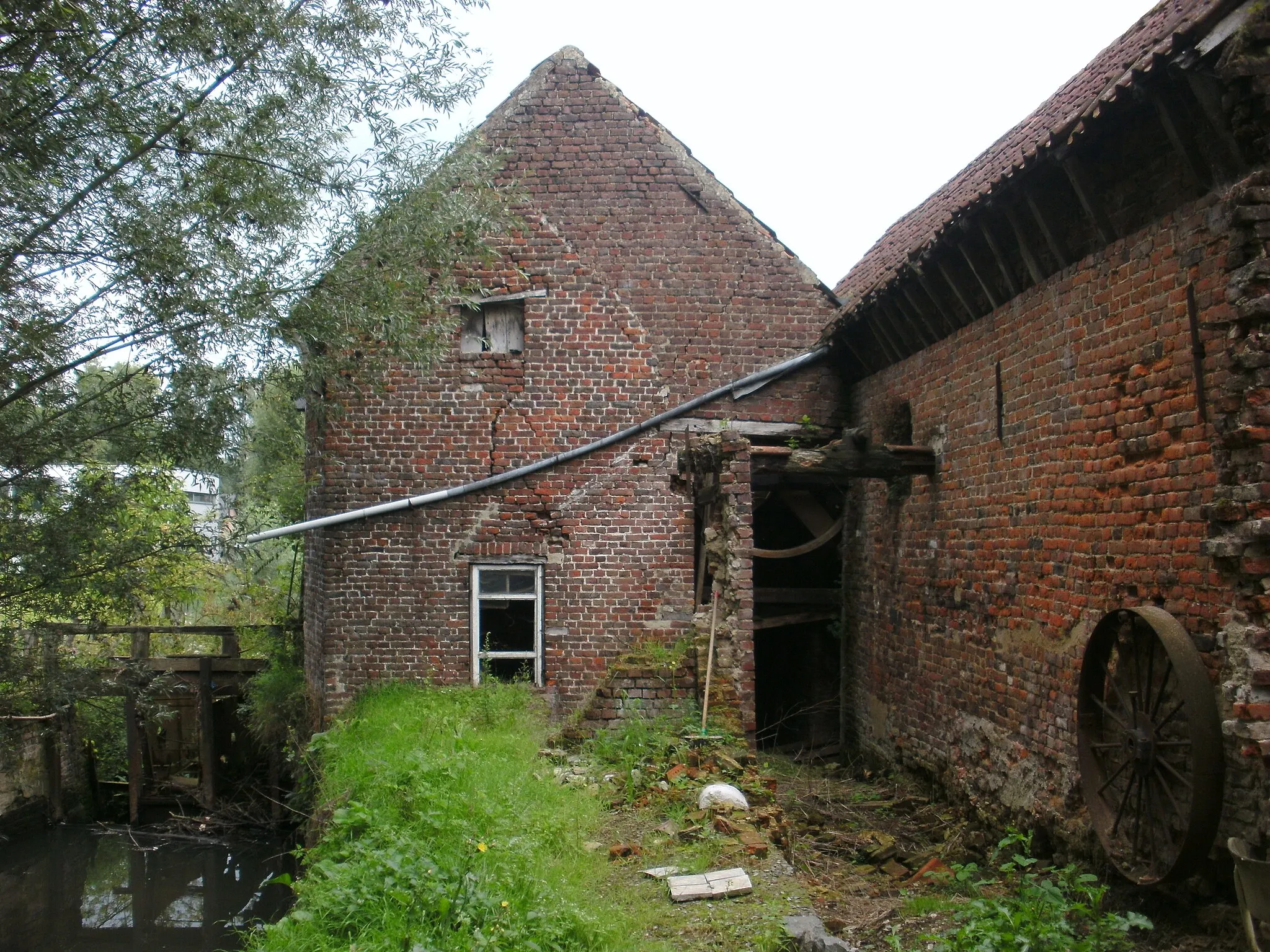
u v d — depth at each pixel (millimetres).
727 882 6809
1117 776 7281
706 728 10531
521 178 13672
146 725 19281
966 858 9133
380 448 13414
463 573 13367
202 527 12406
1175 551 6898
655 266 13656
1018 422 9258
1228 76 5805
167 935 14156
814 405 13852
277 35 9906
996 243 9211
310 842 10000
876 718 12828
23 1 8383
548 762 10203
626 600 13391
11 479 10008
